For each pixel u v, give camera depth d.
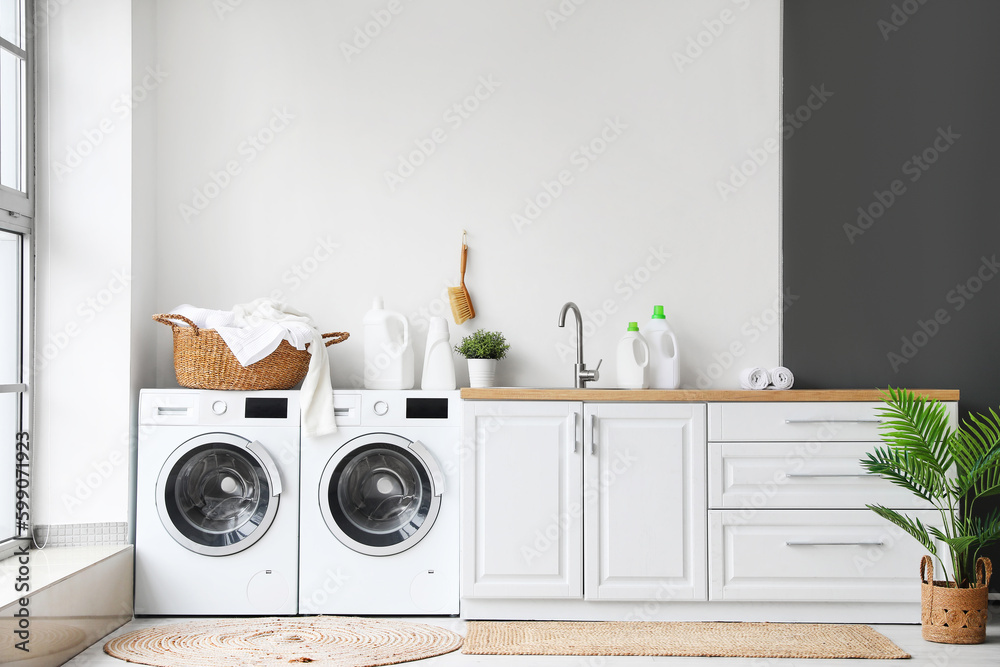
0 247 2.91
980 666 2.54
